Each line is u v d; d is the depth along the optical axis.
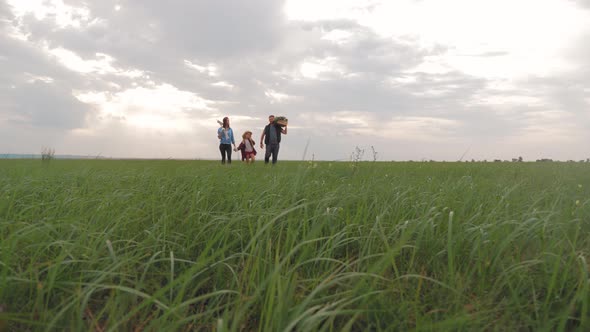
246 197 3.72
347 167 8.05
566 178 6.86
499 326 1.77
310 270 2.30
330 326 1.58
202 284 2.21
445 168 11.25
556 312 1.84
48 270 2.02
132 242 2.69
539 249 2.62
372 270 1.63
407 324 1.74
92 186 4.91
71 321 1.64
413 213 3.47
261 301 1.79
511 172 9.30
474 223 3.15
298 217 2.96
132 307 1.86
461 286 2.05
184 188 4.73
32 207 3.29
